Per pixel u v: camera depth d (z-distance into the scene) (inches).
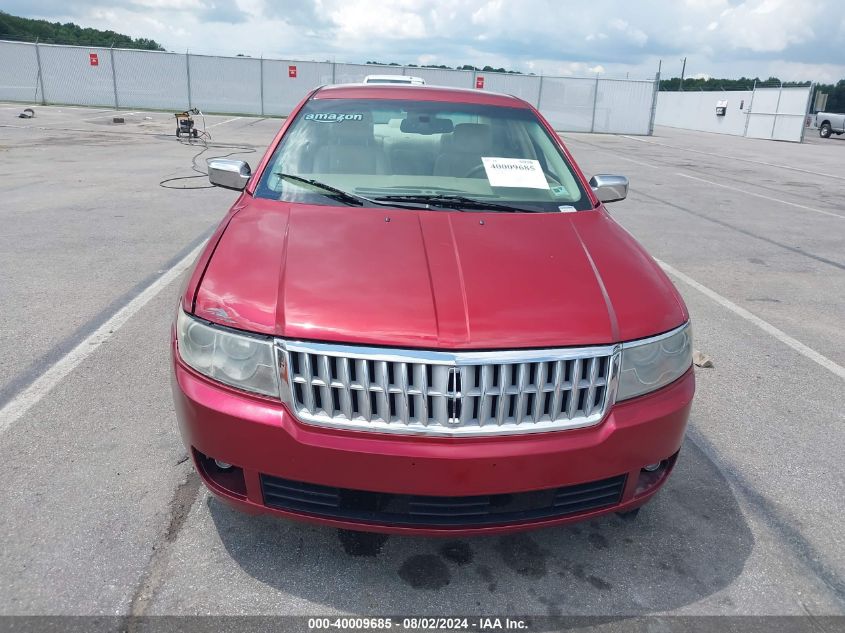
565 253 105.0
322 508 88.0
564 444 85.1
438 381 81.7
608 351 87.0
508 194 128.5
